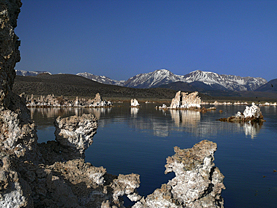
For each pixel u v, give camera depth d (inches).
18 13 529.0
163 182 714.2
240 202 594.6
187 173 470.9
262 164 900.6
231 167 866.8
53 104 4094.5
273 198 616.1
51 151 579.5
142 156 987.9
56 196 384.8
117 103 5836.6
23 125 454.6
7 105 469.4
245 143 1273.4
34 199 361.7
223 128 1796.3
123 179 481.4
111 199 453.1
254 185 703.7
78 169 473.1
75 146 579.2
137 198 479.8
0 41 425.1
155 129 1715.1
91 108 3863.2
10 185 278.8
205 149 479.2
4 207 273.0
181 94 4249.5
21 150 434.0
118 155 1002.7
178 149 518.3
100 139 1342.3
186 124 2003.0
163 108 4055.1
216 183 482.0
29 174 375.2
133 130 1663.4
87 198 423.5
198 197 461.4
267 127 1866.4
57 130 583.2
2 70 435.5
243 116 2333.9
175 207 440.5
